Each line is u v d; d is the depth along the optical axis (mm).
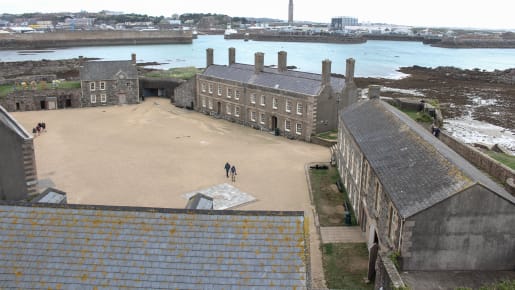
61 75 106250
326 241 28703
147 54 187875
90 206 13336
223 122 65438
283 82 58188
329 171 42875
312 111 52938
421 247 20266
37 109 71000
